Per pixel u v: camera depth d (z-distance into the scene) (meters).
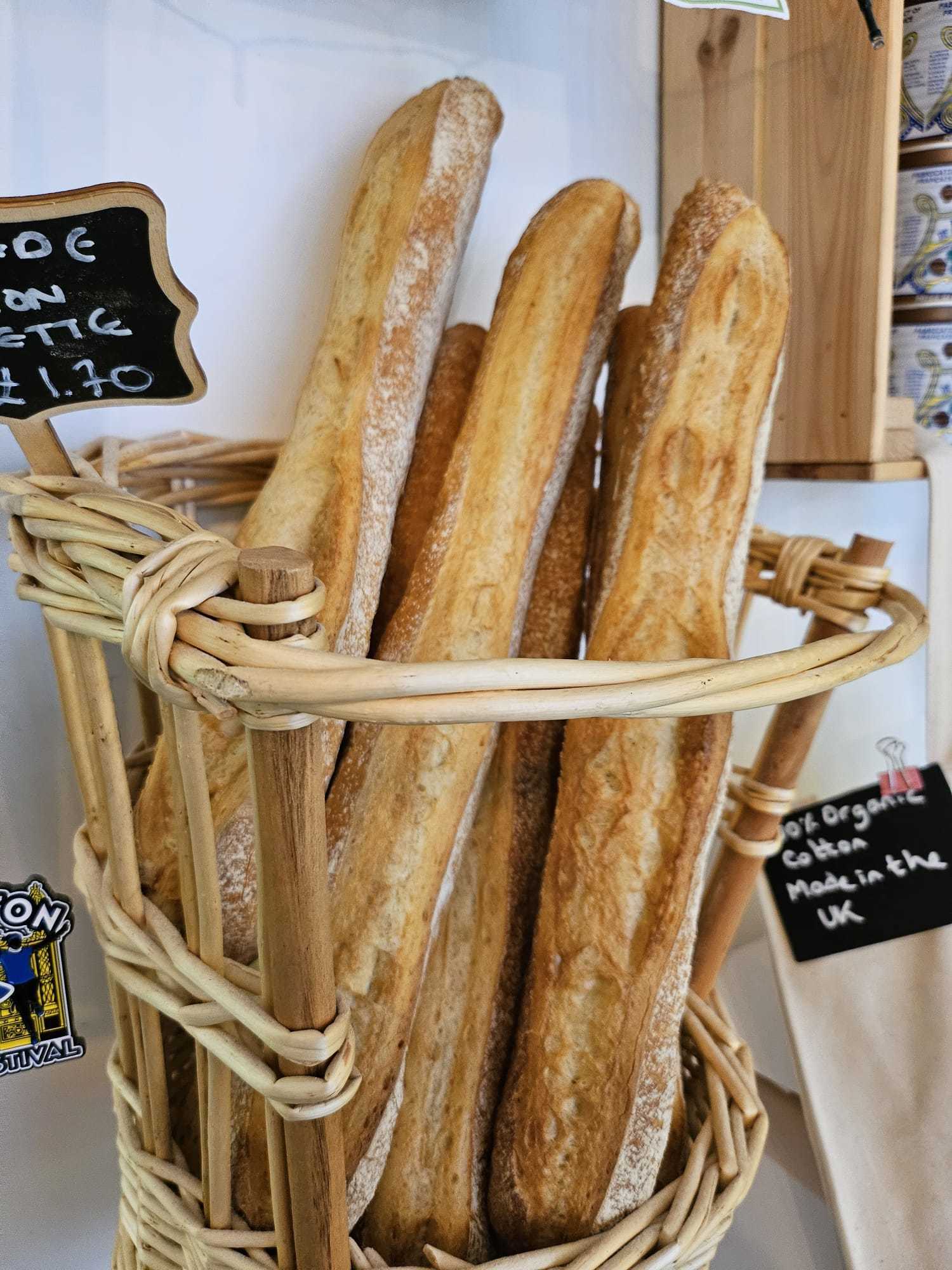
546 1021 0.63
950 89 0.84
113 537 0.44
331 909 0.62
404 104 0.78
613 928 0.63
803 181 0.85
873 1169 0.81
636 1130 0.60
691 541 0.68
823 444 0.87
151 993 0.50
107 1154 0.79
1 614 0.70
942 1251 0.76
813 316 0.86
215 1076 0.47
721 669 0.41
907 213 0.88
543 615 0.76
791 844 0.97
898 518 1.28
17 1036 0.73
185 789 0.43
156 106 0.71
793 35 0.83
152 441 0.73
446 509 0.69
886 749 1.30
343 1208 0.45
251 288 0.78
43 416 0.51
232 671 0.34
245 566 0.36
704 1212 0.58
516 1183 0.60
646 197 0.98
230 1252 0.50
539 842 0.71
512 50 0.87
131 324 0.48
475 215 0.76
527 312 0.71
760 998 1.04
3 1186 0.75
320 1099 0.41
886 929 0.91
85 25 0.67
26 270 0.45
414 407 0.72
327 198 0.80
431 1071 0.65
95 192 0.43
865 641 0.49
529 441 0.69
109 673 0.76
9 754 0.72
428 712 0.34
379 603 0.76
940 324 0.89
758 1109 0.67
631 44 0.93
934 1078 0.84
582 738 0.66
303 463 0.68
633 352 0.79
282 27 0.75
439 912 0.65
